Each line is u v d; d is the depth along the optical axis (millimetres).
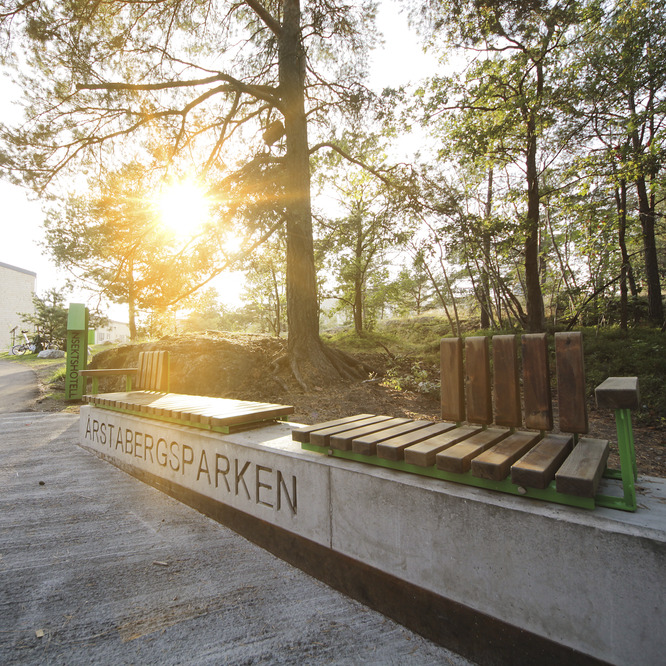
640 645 1238
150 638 1792
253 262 10297
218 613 1969
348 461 2201
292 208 9883
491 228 12289
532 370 1846
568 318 18406
